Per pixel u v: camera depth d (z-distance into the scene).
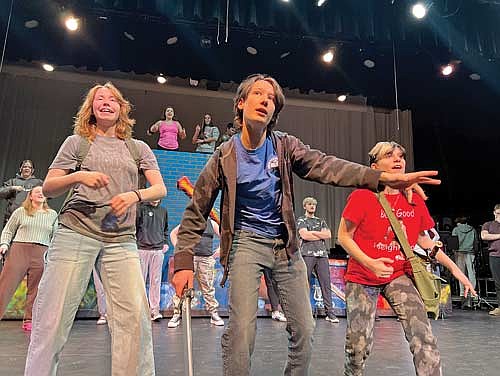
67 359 2.65
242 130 1.49
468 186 10.16
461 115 9.85
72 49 7.69
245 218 1.44
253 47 7.59
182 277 1.39
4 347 3.03
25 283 4.85
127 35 7.21
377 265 1.69
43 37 7.34
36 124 8.22
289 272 1.45
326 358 2.88
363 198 1.84
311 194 8.95
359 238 1.86
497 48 7.41
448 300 5.86
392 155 1.86
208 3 6.80
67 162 1.66
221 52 7.79
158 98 8.76
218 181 1.47
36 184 5.30
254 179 1.43
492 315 6.04
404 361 2.77
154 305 4.86
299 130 9.27
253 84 1.45
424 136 10.34
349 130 9.52
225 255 1.41
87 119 1.76
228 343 1.34
